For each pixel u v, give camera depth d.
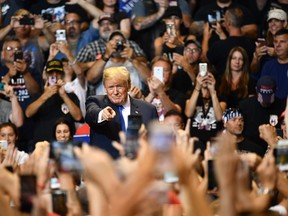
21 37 25.34
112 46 23.48
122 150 10.68
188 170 8.66
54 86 22.64
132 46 24.78
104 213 9.05
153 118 16.86
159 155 7.96
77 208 10.62
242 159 10.99
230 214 8.89
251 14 25.66
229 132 20.48
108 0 25.97
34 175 9.89
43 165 10.26
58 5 26.06
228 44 24.64
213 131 22.30
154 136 7.97
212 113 22.33
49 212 10.69
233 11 25.23
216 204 11.10
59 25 25.56
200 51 24.12
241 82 23.55
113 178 8.18
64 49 23.61
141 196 8.13
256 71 24.25
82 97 23.36
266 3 26.94
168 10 25.70
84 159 8.30
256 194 10.63
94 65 23.48
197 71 23.80
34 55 25.05
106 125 16.47
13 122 22.97
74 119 22.75
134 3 25.95
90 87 23.58
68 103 22.66
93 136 16.70
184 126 21.56
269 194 10.30
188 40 24.12
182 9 26.45
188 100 22.55
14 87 23.94
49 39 25.38
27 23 25.30
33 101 23.39
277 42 23.73
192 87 23.62
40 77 24.95
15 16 25.38
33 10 26.14
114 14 25.59
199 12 25.95
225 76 23.61
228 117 20.48
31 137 22.89
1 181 9.97
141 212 8.18
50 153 10.35
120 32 23.78
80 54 24.66
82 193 12.60
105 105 16.83
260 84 21.80
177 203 10.09
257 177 11.00
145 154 8.10
